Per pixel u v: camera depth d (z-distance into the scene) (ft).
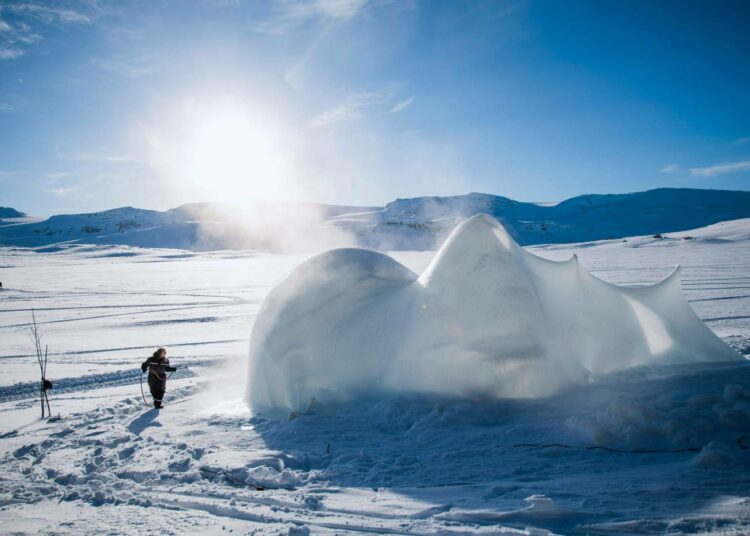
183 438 23.91
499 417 22.17
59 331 67.82
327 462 19.35
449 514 13.79
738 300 68.18
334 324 28.76
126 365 44.98
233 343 54.90
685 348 30.58
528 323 25.39
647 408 19.39
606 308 30.22
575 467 16.66
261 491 16.60
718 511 12.68
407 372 25.80
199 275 170.09
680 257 167.63
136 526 14.24
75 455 21.59
